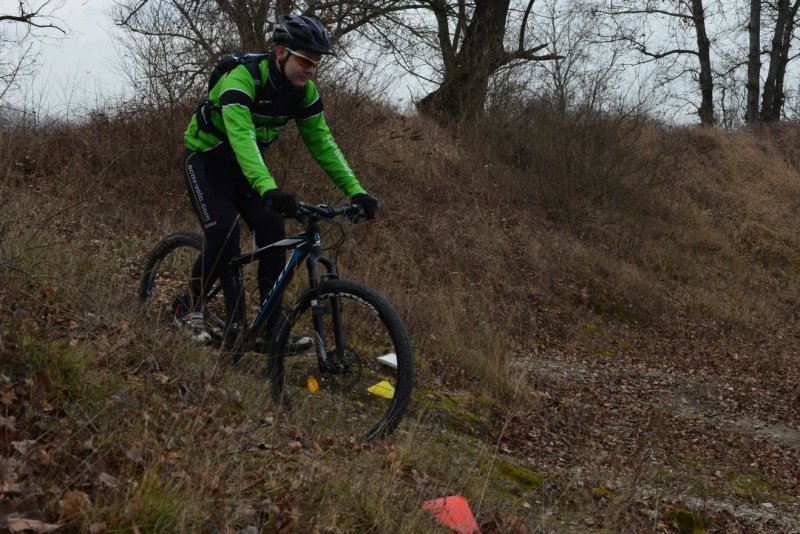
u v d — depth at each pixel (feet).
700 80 84.94
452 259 32.83
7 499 7.25
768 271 48.93
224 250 13.26
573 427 20.99
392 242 31.09
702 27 83.35
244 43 33.22
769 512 18.60
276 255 13.23
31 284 12.98
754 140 68.74
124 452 8.87
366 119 36.58
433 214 35.63
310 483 9.60
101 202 25.90
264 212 13.42
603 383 27.12
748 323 40.11
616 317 36.29
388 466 11.65
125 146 28.48
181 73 31.68
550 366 27.66
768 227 53.88
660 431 22.54
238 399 12.28
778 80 96.17
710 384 30.01
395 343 12.09
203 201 13.14
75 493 7.61
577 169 43.21
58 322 12.18
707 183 57.11
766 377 32.22
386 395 12.26
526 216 41.01
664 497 16.87
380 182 35.73
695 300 40.86
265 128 12.88
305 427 12.12
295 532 8.67
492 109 46.60
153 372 11.94
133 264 19.80
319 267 13.75
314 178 30.96
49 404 9.40
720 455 22.36
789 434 25.64
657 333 36.01
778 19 93.66
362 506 9.76
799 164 67.31
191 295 13.85
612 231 44.34
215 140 13.05
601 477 17.11
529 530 12.04
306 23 12.19
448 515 10.69
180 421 10.07
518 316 31.42
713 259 47.44
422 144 41.93
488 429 18.52
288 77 12.37
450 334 24.22
